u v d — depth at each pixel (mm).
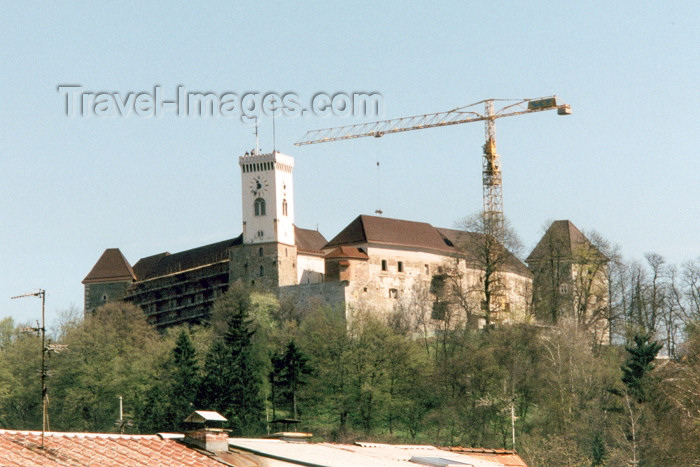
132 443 86188
